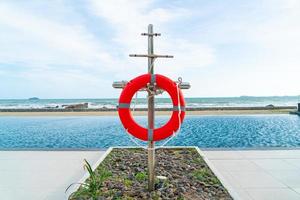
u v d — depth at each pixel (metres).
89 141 9.95
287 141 9.88
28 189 3.18
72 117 18.97
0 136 11.11
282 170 3.88
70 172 3.85
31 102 63.44
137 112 21.39
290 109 26.34
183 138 10.44
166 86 2.97
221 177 3.23
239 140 10.08
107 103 51.78
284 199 2.85
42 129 12.95
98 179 3.01
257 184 3.30
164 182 3.10
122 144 9.30
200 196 2.75
